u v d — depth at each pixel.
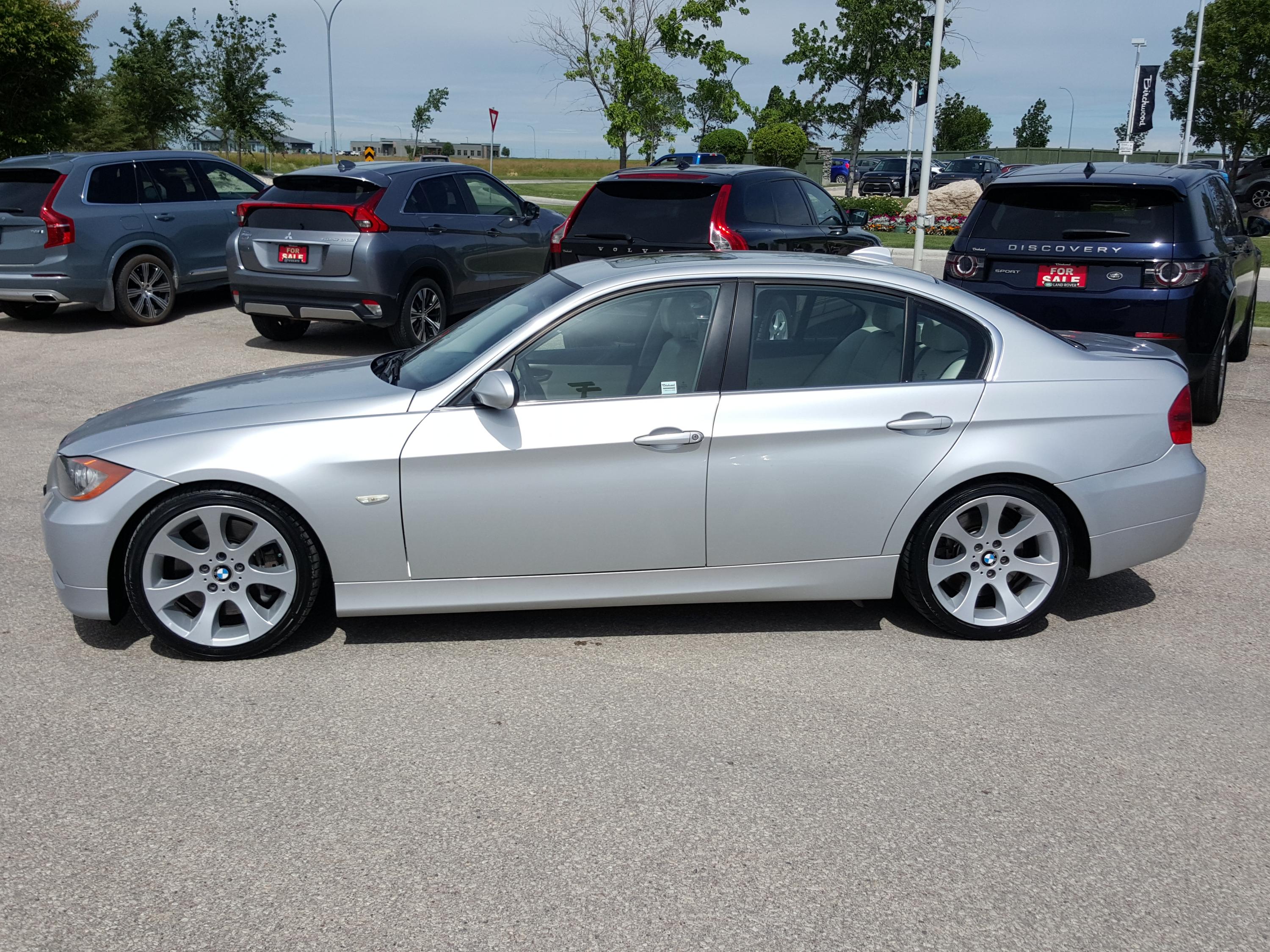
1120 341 4.99
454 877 2.94
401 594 4.28
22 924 2.74
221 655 4.25
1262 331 11.12
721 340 4.30
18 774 3.45
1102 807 3.30
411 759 3.56
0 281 11.61
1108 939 2.72
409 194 10.60
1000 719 3.85
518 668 4.24
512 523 4.21
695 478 4.23
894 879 2.95
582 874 2.96
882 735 3.73
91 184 11.77
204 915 2.78
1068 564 4.46
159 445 4.13
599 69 25.88
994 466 4.31
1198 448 7.45
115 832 3.14
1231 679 4.18
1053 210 7.39
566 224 9.12
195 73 42.22
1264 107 43.81
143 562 4.13
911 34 32.53
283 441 4.12
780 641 4.51
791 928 2.75
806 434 4.24
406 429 4.16
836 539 4.36
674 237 8.62
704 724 3.80
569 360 4.28
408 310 10.51
